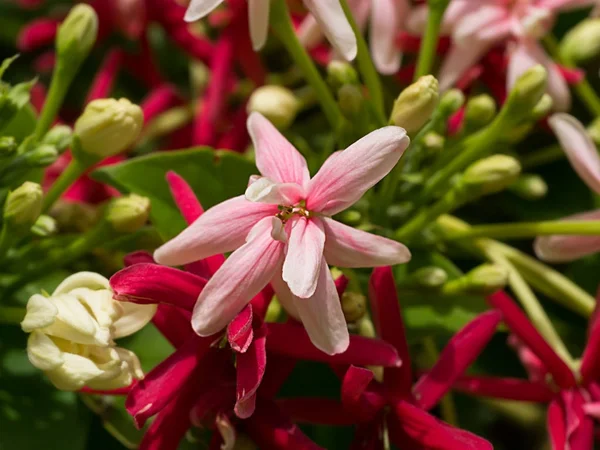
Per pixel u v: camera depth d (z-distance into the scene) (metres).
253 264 0.17
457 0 0.22
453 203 0.20
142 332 0.21
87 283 0.18
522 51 0.22
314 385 0.21
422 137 0.21
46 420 0.20
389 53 0.22
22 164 0.19
